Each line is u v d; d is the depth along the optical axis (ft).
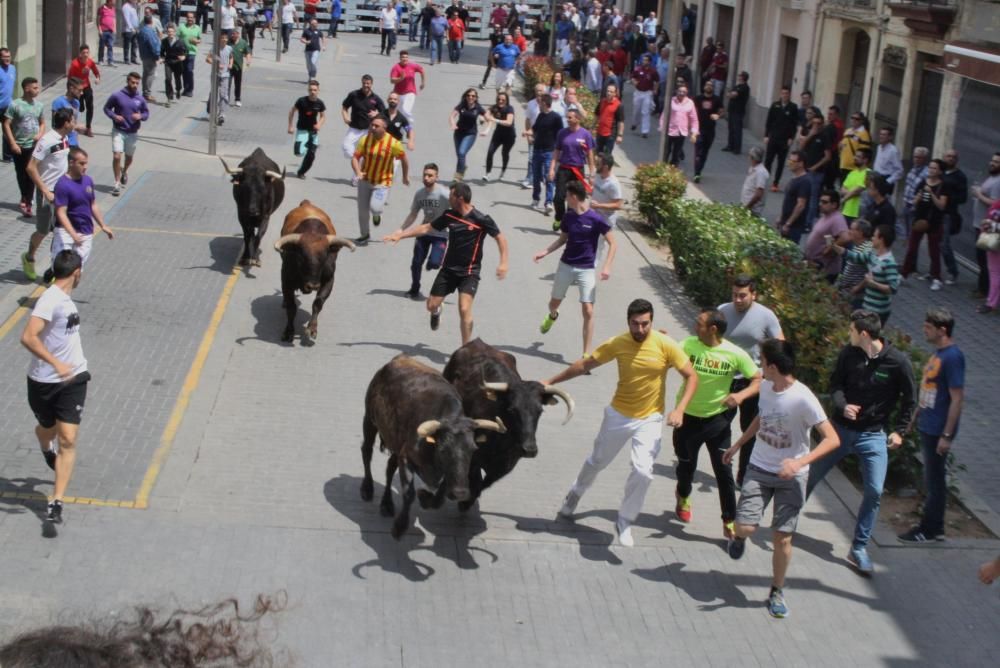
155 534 30.17
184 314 46.34
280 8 124.67
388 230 61.57
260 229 52.44
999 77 59.62
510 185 75.66
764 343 28.99
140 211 60.34
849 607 29.99
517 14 146.82
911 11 71.46
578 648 27.22
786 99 80.94
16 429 35.06
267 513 31.91
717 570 31.24
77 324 30.19
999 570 25.38
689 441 32.68
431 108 103.50
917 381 36.52
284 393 39.96
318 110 70.23
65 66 96.89
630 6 156.04
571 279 44.16
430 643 26.81
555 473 36.11
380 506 32.68
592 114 85.40
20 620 25.85
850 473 37.50
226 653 9.94
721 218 55.88
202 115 89.97
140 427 36.06
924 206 59.11
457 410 28.84
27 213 57.06
